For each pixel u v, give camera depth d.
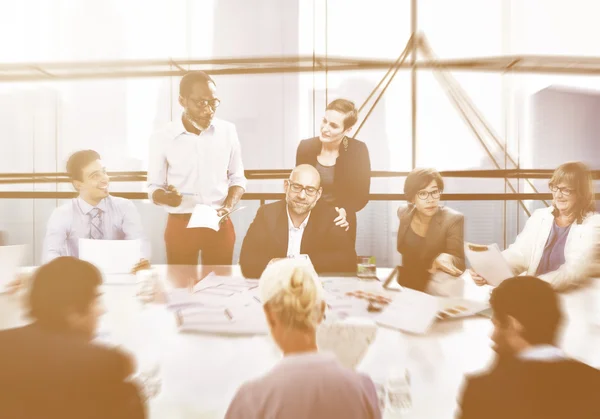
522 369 0.65
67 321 0.70
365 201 2.44
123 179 2.95
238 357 0.87
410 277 1.56
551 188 1.73
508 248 1.80
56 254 1.85
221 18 4.00
